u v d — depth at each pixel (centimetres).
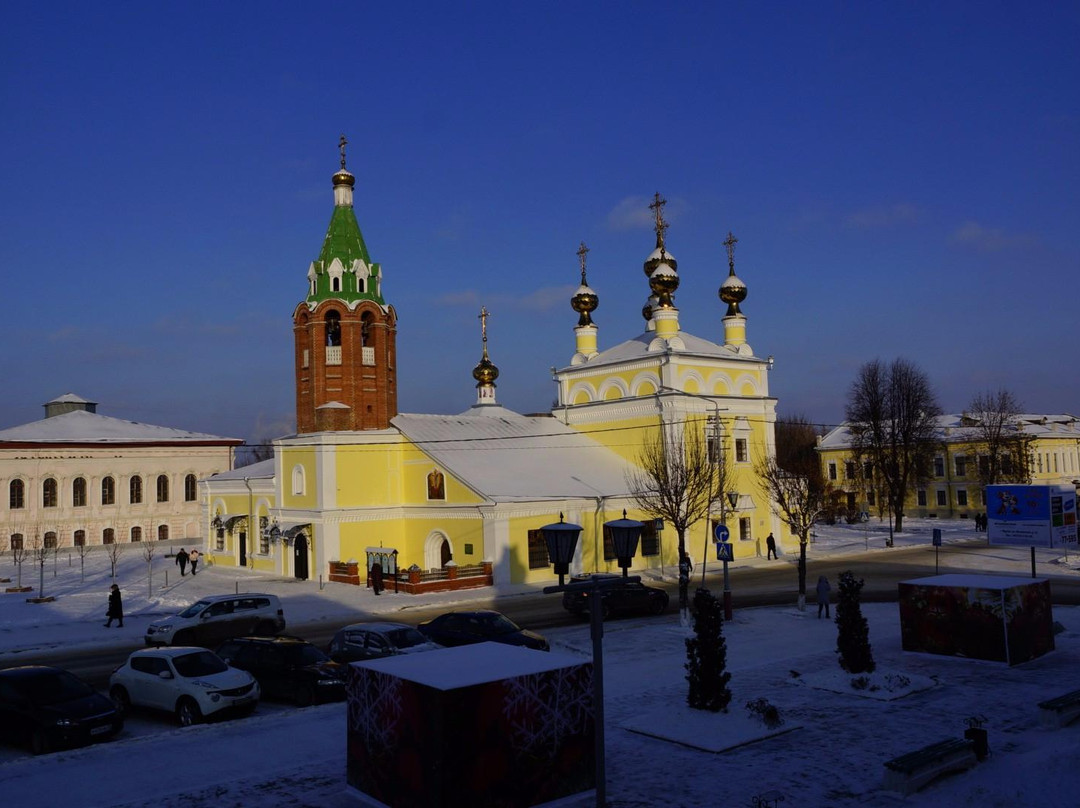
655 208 5722
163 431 7850
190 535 7525
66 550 6656
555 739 1324
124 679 2059
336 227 4928
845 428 9888
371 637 2331
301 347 4953
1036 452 9100
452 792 1213
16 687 1811
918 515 8906
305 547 4806
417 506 4747
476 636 2525
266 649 2195
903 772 1312
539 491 4519
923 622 2345
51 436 7094
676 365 5322
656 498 4275
